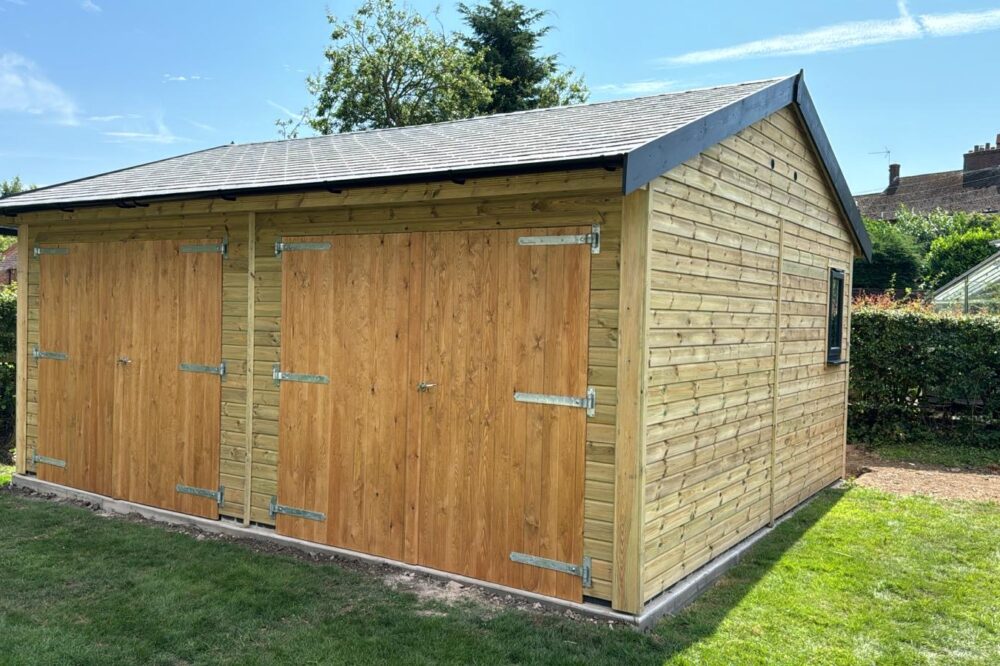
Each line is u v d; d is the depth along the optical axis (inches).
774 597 192.7
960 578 209.3
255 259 235.8
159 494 255.8
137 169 323.6
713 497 209.6
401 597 185.5
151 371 258.5
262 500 234.4
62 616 171.8
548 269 183.2
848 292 338.0
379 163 212.1
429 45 1056.8
